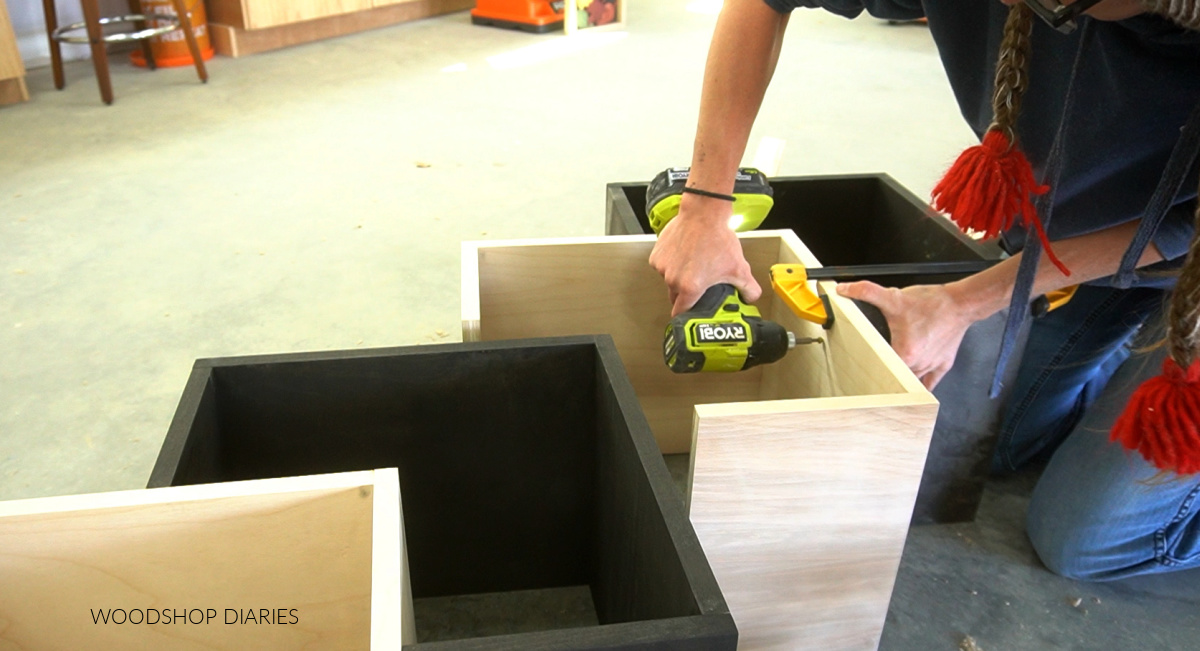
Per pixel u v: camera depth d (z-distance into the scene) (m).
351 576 0.78
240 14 3.65
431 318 1.82
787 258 1.22
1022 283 0.91
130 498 0.69
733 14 1.11
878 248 1.59
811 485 0.91
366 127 2.97
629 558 0.87
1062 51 0.97
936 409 0.88
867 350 0.97
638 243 1.21
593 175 2.62
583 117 3.14
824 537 0.96
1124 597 1.22
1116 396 1.18
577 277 1.23
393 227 2.24
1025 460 1.47
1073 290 1.08
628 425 0.83
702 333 1.02
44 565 0.71
